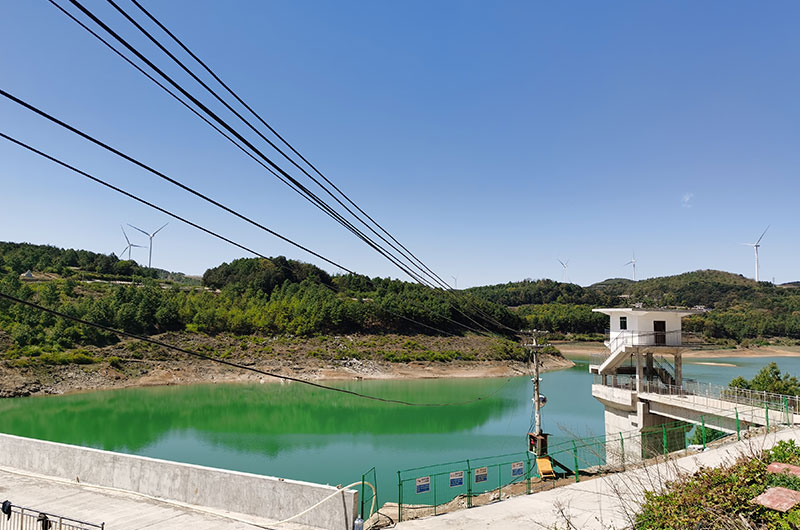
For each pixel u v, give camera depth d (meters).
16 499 16.31
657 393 39.12
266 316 109.81
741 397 34.22
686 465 21.94
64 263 149.00
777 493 10.72
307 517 14.73
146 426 52.38
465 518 17.45
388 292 128.75
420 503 27.70
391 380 91.25
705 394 37.62
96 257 160.00
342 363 97.25
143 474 17.17
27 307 88.94
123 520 14.69
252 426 52.56
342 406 64.25
